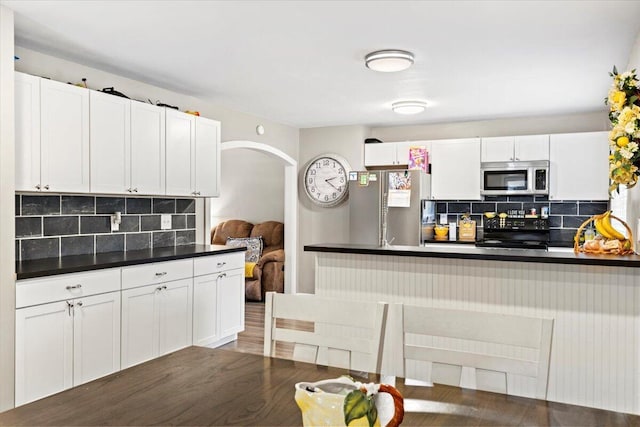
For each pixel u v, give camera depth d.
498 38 3.22
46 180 3.17
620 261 2.48
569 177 5.45
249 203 8.55
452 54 3.55
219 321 4.45
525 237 5.80
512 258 2.72
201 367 1.64
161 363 1.68
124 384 1.48
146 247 4.41
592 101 5.05
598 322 2.58
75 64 3.79
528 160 5.64
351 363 1.81
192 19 2.95
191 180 4.42
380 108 5.48
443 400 1.37
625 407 2.52
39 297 2.89
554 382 2.67
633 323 2.50
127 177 3.77
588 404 2.59
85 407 1.31
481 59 3.66
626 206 4.06
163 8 2.79
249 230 8.18
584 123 5.69
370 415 0.91
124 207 4.19
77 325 3.12
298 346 1.86
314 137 6.83
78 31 3.14
